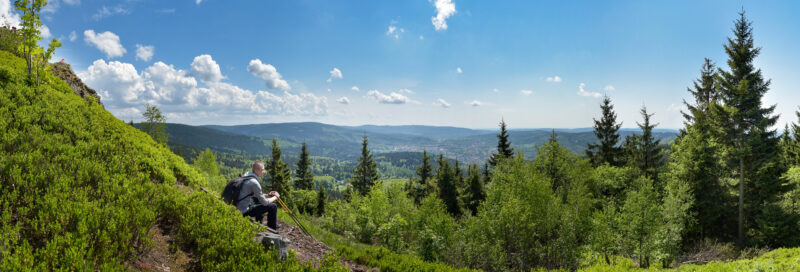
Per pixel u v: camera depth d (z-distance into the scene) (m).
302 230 8.85
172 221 5.30
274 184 62.34
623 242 16.34
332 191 148.12
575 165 26.41
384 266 7.45
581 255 14.60
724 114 26.53
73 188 4.51
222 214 5.37
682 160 27.02
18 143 5.52
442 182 47.75
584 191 24.23
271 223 6.98
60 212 3.65
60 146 5.84
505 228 14.19
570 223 15.05
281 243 4.91
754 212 26.17
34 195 4.04
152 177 7.22
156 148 9.55
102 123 9.37
